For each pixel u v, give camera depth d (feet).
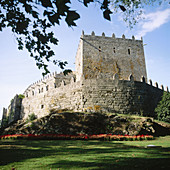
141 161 22.66
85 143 45.03
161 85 112.68
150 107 84.64
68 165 21.40
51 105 93.97
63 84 89.40
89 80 77.10
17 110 156.46
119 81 78.07
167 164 20.36
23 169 20.13
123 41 109.19
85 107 72.90
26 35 19.88
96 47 103.40
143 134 58.34
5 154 29.78
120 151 31.55
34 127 69.10
